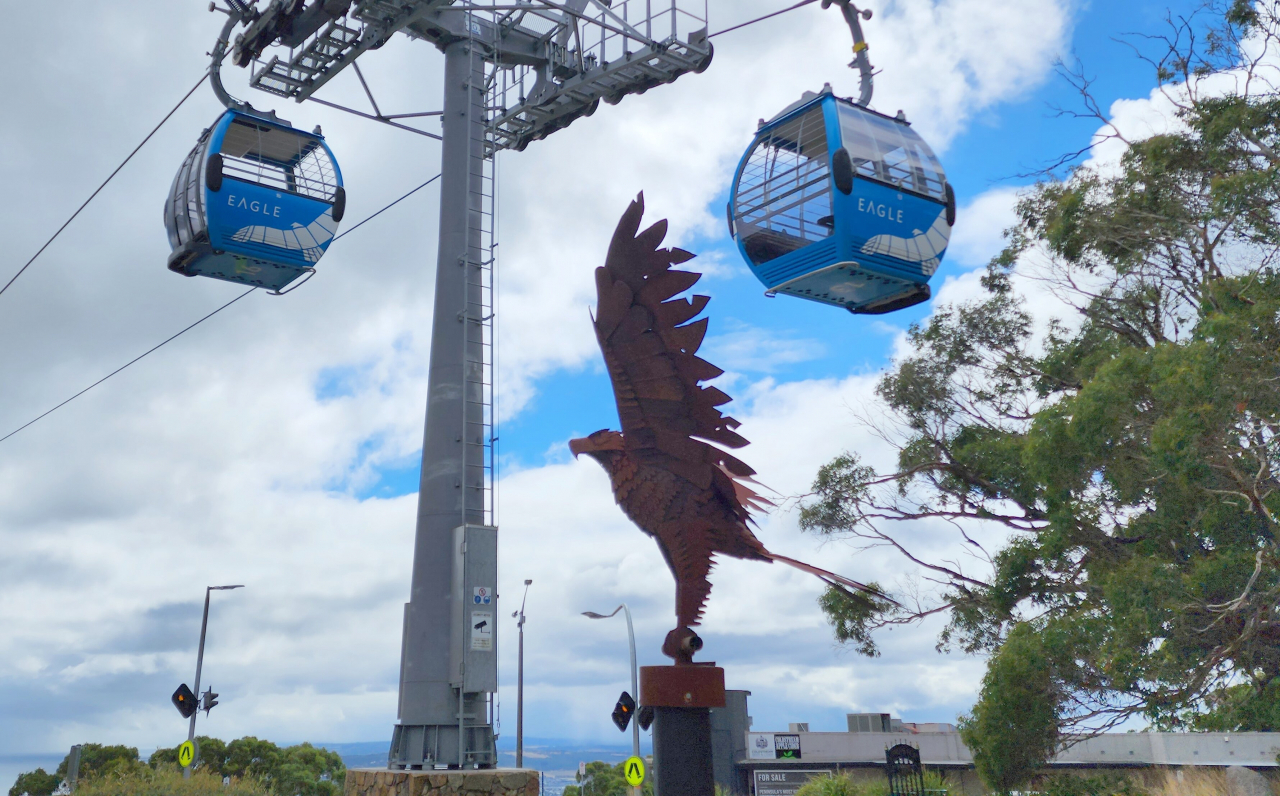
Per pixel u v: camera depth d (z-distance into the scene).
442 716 15.75
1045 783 18.16
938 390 27.95
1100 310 26.31
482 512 17.00
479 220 18.59
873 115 13.77
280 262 18.52
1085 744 34.16
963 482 27.25
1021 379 28.09
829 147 12.97
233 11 18.78
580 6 20.34
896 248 13.02
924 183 13.38
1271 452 16.08
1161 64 21.69
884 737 45.03
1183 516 17.33
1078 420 16.39
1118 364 16.14
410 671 16.11
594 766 68.88
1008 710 17.14
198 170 17.88
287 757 60.19
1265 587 15.98
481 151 19.06
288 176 18.84
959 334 28.30
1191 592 16.06
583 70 20.09
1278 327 15.76
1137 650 16.62
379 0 18.05
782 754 44.28
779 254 13.36
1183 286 23.81
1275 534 16.25
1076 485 19.28
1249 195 18.03
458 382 17.48
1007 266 27.95
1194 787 20.80
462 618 15.84
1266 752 31.02
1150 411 16.73
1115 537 21.30
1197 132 21.03
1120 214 22.02
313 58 20.09
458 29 19.41
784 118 13.71
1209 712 20.66
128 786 19.08
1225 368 14.61
